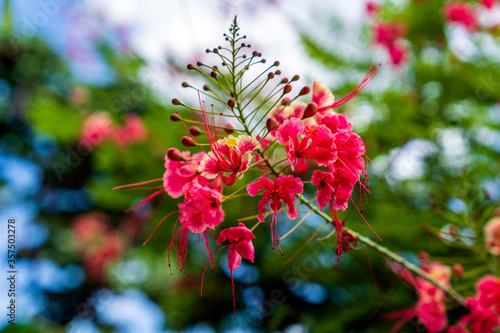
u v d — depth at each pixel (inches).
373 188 191.2
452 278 148.8
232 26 86.0
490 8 237.3
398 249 174.4
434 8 244.2
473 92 231.9
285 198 83.0
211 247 207.8
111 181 231.3
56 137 259.4
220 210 92.5
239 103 87.4
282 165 161.9
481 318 124.0
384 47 243.4
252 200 198.2
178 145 223.5
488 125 224.5
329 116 94.3
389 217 173.6
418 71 236.5
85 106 277.4
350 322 177.5
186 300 218.1
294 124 84.0
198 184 86.6
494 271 138.2
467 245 140.2
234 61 86.5
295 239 191.5
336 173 85.0
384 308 171.9
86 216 312.2
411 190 201.2
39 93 353.1
